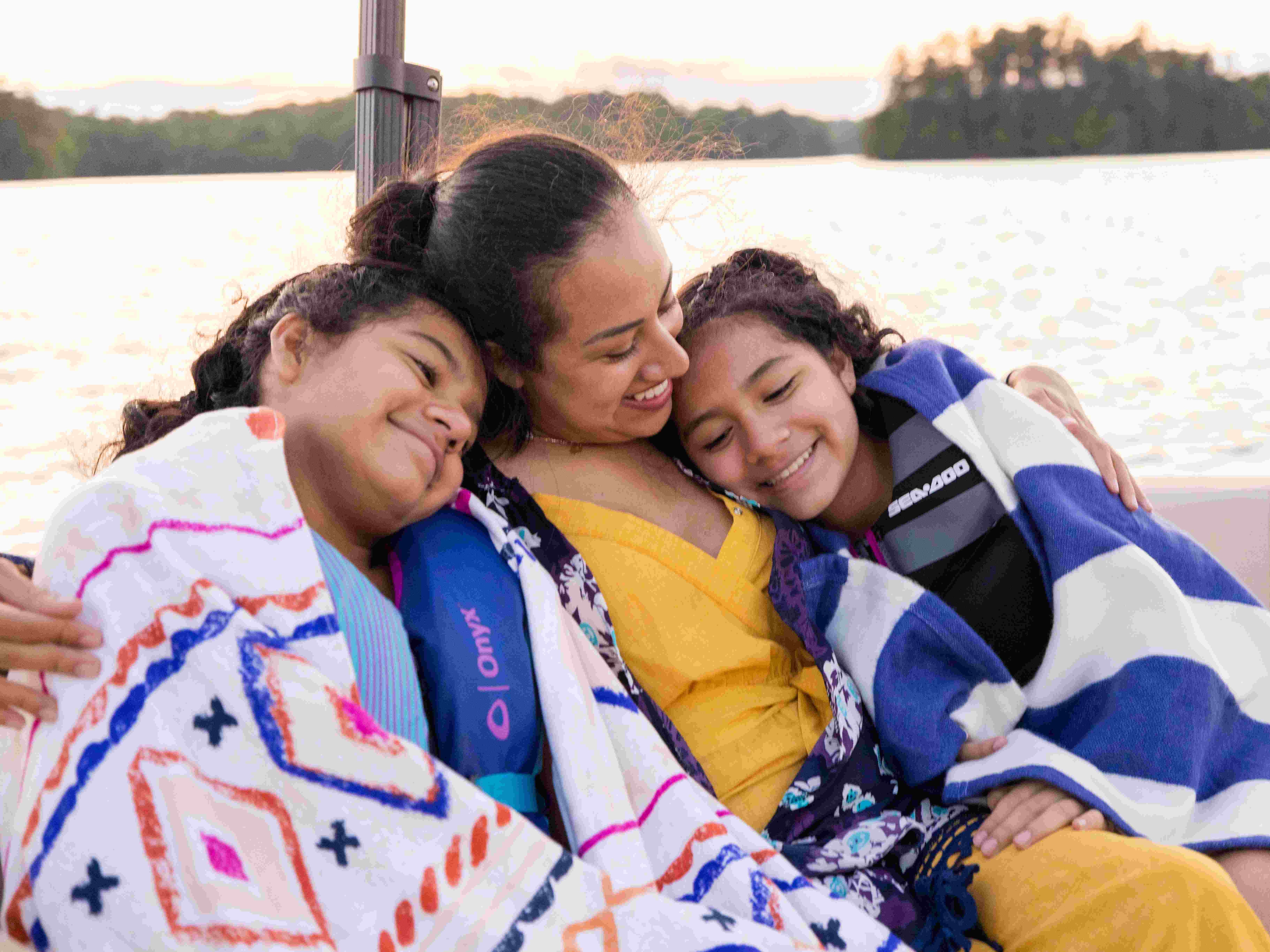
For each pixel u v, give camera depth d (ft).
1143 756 3.67
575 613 3.78
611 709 3.35
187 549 2.81
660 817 3.12
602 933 2.65
